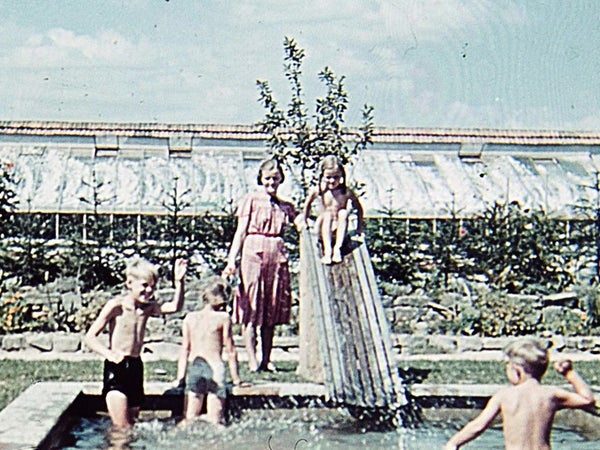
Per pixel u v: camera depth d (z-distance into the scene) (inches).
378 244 745.0
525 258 766.5
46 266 719.1
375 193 972.6
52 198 915.4
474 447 316.5
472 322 627.2
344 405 362.0
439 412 370.0
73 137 1010.7
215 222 782.5
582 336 596.4
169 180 967.6
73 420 343.9
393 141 1039.0
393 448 317.7
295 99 783.7
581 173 1026.1
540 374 264.2
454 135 1055.6
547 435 260.7
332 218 445.4
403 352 559.2
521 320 631.2
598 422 344.8
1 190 768.3
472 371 452.8
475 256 766.5
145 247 772.0
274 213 452.4
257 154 1019.3
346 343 387.9
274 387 367.9
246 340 448.5
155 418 353.7
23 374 434.6
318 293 411.5
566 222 848.9
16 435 282.7
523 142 1053.2
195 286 647.1
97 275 729.0
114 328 347.9
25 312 611.2
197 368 356.8
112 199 919.7
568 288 757.9
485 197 980.6
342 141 790.5
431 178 1004.6
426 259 756.0
